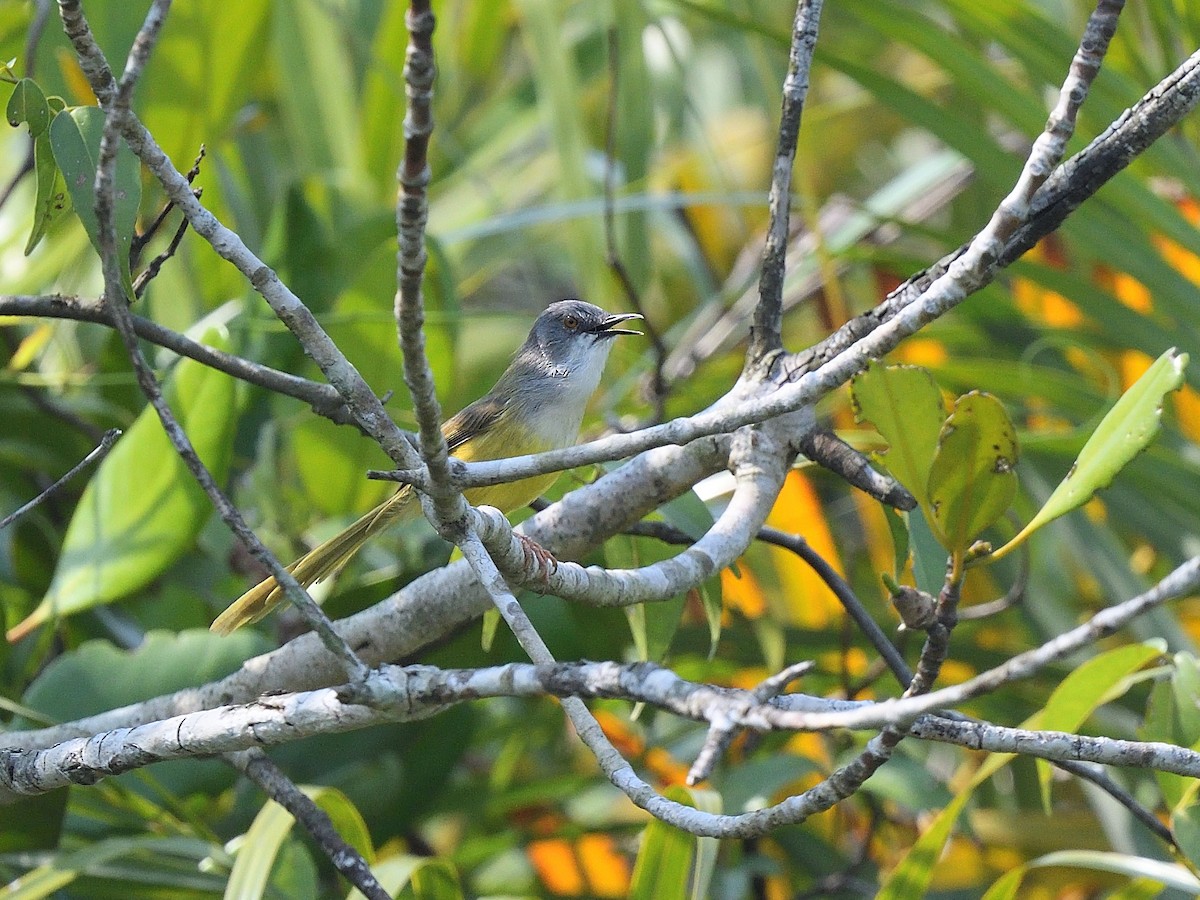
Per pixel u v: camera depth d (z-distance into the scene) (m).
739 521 6.45
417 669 5.19
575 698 4.97
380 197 13.55
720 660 10.91
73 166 5.77
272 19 12.90
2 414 10.52
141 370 4.90
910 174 12.78
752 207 15.59
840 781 4.41
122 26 10.70
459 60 15.39
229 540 10.38
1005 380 10.94
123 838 7.73
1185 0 9.59
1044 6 12.07
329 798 7.39
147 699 8.12
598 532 7.30
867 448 10.05
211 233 5.32
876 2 9.95
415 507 8.61
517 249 14.25
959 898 10.05
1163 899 8.26
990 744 4.93
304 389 7.16
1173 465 10.05
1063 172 6.42
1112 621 4.09
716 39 16.84
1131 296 12.06
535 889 10.99
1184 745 6.99
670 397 11.56
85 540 8.51
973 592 11.58
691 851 7.28
